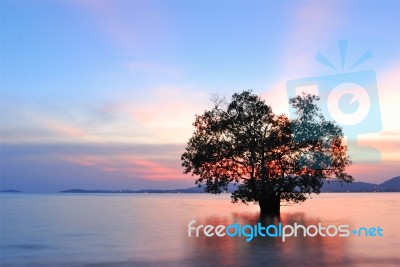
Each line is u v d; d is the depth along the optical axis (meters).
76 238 25.44
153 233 27.78
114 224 35.97
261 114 39.91
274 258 17.33
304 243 21.69
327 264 16.02
